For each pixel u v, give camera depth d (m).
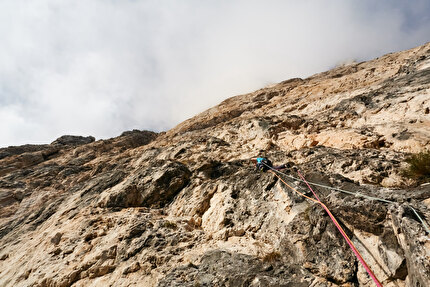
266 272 5.40
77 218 11.87
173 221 8.96
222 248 6.88
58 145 45.09
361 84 24.89
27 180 24.09
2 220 17.92
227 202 8.70
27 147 42.06
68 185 22.45
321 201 6.05
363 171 7.68
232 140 17.92
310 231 5.71
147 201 11.41
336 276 4.78
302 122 17.12
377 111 13.14
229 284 5.33
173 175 12.02
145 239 8.15
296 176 7.73
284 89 44.81
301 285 4.85
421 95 11.55
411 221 3.87
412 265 3.57
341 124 14.30
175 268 6.36
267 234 6.80
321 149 11.00
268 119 19.11
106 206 11.96
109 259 7.98
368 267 4.18
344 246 5.04
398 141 9.44
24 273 9.07
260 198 8.05
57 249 9.55
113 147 39.03
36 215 15.82
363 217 5.02
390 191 5.34
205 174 11.66
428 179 5.91
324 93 28.16
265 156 12.20
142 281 6.47
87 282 7.41
